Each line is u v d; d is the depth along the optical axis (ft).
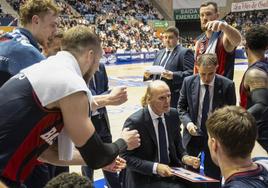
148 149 9.66
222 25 10.34
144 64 70.13
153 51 79.15
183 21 104.42
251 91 8.41
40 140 5.81
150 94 9.61
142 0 101.04
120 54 72.69
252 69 8.52
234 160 4.89
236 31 10.40
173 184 9.27
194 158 9.77
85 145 5.70
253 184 4.58
